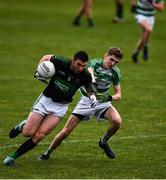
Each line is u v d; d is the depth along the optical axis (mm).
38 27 74688
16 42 66375
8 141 36188
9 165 31172
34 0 95375
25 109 43688
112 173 30766
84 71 31250
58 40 67875
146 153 34469
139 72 55875
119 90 32938
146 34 59000
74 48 64250
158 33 74125
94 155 33969
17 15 82500
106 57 32438
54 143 32625
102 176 30219
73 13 85250
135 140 36938
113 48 32438
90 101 32156
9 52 61875
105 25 77562
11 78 52469
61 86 31188
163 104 45875
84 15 83562
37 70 31047
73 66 30891
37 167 31375
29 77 53031
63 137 32625
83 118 32844
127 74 54906
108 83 32812
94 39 69000
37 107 31422
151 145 35969
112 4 94000
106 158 33469
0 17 80688
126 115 42656
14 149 34688
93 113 32938
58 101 31391
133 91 49375
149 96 48062
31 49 63281
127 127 39688
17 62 58000
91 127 39469
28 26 75062
